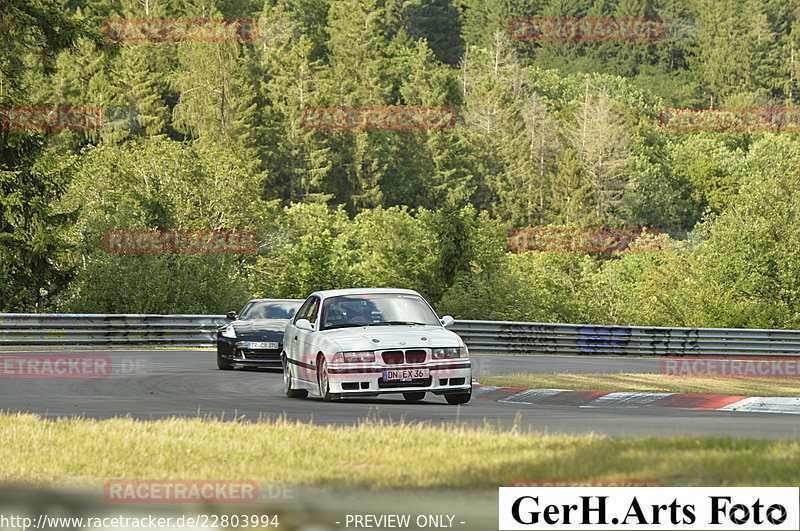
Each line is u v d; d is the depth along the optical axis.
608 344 112.19
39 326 96.19
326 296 51.84
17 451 29.06
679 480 23.66
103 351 91.12
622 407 49.28
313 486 24.22
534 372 74.62
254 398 51.09
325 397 47.81
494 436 30.84
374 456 27.58
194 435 31.81
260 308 76.62
